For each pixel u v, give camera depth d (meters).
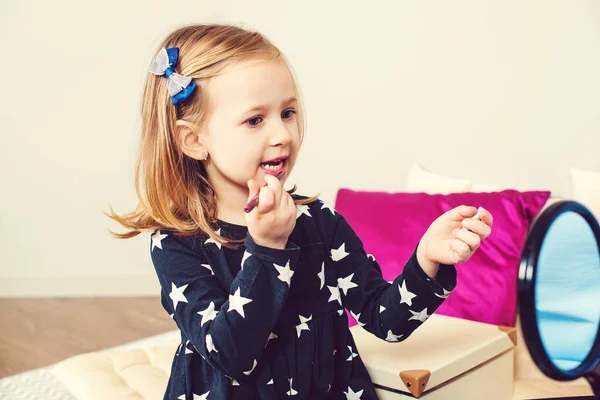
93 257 3.03
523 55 1.82
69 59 2.92
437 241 0.84
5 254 3.04
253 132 0.84
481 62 1.93
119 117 2.93
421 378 0.93
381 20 2.20
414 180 1.65
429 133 2.10
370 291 0.94
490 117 1.92
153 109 0.93
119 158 2.95
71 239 3.02
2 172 2.99
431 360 1.00
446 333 1.13
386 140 2.24
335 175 2.43
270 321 0.77
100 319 2.68
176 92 0.87
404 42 2.13
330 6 2.36
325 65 2.40
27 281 3.05
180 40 0.92
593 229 1.02
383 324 0.91
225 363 0.78
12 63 2.93
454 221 0.83
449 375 0.99
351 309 0.96
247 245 0.78
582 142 1.73
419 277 0.86
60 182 2.99
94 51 2.91
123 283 3.04
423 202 1.45
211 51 0.86
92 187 2.99
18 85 2.94
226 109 0.84
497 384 1.11
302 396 0.88
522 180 1.87
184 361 0.89
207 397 0.86
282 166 0.86
